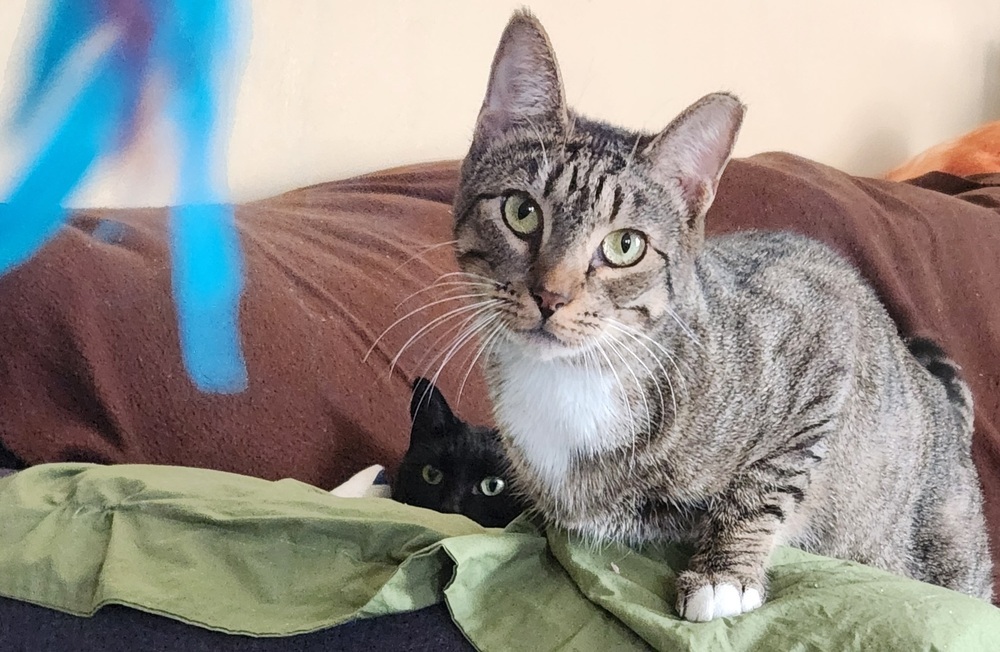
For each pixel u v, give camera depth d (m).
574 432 0.79
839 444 0.81
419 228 1.28
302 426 1.05
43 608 0.60
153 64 1.19
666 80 1.59
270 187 1.34
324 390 1.07
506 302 0.76
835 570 0.70
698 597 0.65
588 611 0.64
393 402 1.11
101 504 0.70
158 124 1.21
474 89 1.45
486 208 0.79
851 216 1.34
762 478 0.77
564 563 0.72
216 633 0.57
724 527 0.75
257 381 1.04
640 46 1.55
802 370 0.80
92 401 0.95
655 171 0.78
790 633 0.58
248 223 1.19
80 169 1.18
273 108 1.31
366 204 1.29
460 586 0.62
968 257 1.44
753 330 0.80
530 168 0.78
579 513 0.80
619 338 0.77
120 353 0.98
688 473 0.77
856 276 1.02
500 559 0.68
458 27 1.42
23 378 0.94
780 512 0.76
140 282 1.02
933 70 1.96
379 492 1.01
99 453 0.94
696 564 0.72
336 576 0.64
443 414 1.05
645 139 0.79
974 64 2.03
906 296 1.30
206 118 1.25
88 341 0.96
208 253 1.11
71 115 1.16
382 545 0.66
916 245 1.40
